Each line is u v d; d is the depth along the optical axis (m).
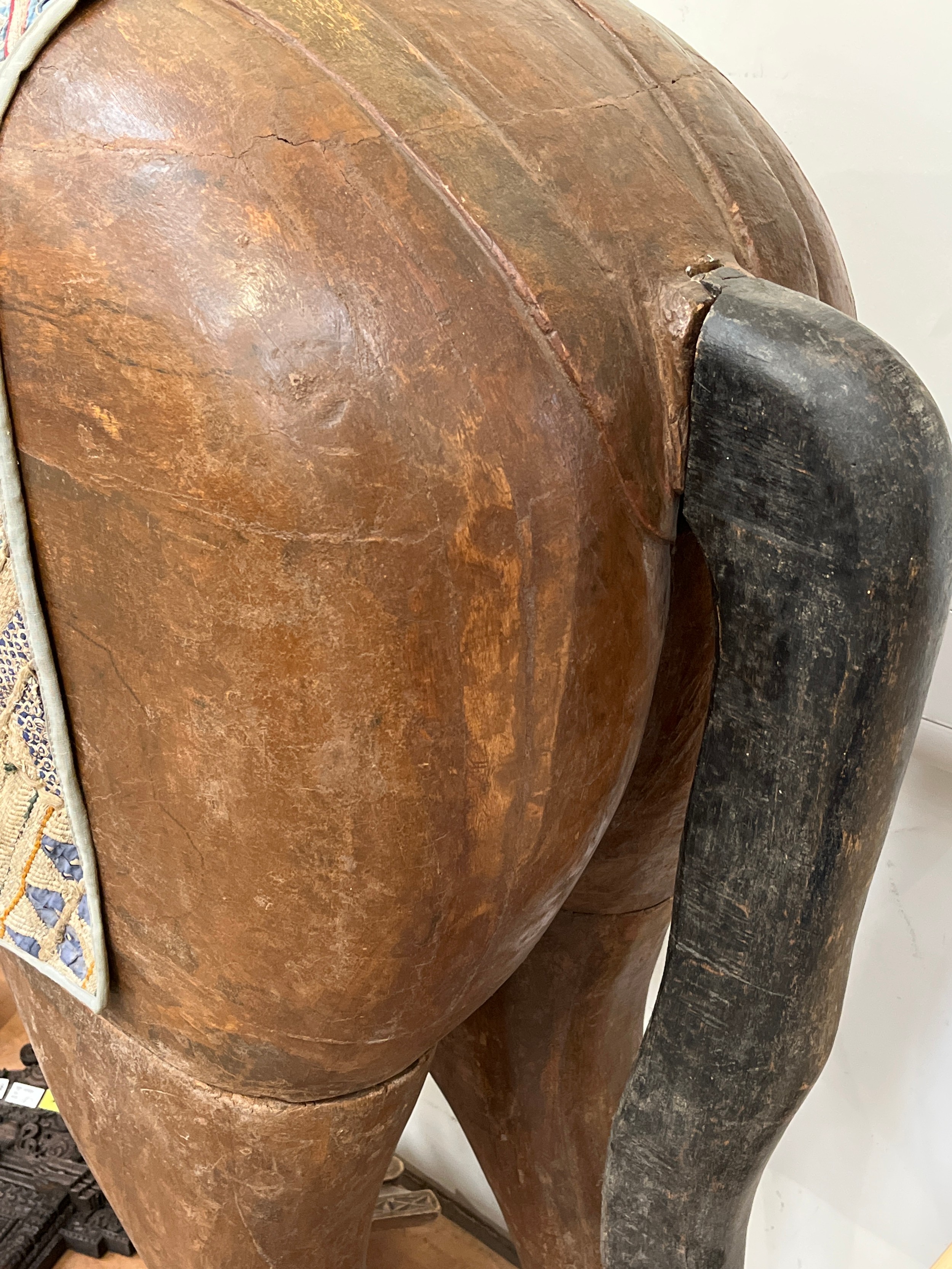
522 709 0.49
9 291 0.45
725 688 0.53
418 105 0.46
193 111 0.43
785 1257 1.20
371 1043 0.55
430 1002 0.55
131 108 0.44
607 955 0.77
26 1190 1.27
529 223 0.46
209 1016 0.55
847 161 0.88
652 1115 0.61
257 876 0.50
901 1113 1.07
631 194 0.50
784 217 0.57
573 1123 0.83
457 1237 1.39
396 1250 1.36
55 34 0.46
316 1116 0.58
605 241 0.49
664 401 0.50
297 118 0.43
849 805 0.51
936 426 0.47
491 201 0.46
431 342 0.43
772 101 0.91
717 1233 0.62
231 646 0.46
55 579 0.49
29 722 0.54
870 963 1.05
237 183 0.43
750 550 0.50
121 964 0.57
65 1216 1.27
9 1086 1.39
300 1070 0.55
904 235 0.86
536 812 0.52
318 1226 0.62
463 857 0.50
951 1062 1.02
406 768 0.47
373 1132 0.61
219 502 0.43
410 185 0.44
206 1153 0.59
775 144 0.61
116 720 0.50
